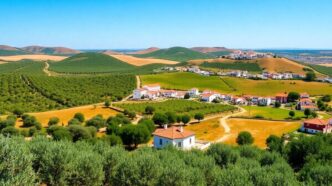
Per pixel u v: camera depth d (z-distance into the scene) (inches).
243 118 6215.6
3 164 1082.7
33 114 6013.8
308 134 5044.3
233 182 1471.5
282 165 1980.8
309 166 2103.8
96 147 1971.0
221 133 5059.1
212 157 2116.1
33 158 1337.4
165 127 3917.3
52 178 1486.2
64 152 1542.8
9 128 4138.8
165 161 1685.5
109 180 1673.2
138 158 1595.7
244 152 2438.5
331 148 2728.8
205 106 7332.7
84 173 1517.0
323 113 7431.1
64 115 6077.8
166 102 7746.1
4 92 7140.8
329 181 1732.3
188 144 3649.1
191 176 1525.6
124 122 5251.0
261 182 1486.2
